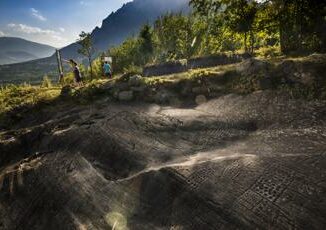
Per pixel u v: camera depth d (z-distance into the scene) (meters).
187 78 17.72
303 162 8.66
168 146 11.77
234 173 8.93
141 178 10.00
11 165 13.59
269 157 9.20
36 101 20.31
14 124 18.72
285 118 11.81
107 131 13.20
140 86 17.95
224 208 8.09
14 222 10.76
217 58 29.44
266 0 26.70
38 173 12.00
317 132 10.30
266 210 7.62
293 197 7.67
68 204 10.38
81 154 12.37
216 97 15.74
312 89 13.09
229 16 29.22
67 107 18.41
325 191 7.54
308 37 22.73
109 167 11.49
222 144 11.25
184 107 15.55
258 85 15.04
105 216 9.52
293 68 14.68
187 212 8.52
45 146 13.78
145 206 9.30
